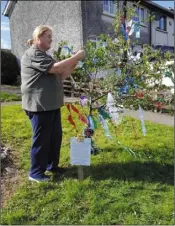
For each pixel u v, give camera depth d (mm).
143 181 4055
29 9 21109
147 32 20328
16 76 21203
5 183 4004
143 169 4379
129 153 4832
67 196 3621
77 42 17562
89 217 3314
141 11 18938
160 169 4410
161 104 4777
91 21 17438
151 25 20406
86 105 4602
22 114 7914
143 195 3723
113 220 3273
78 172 4031
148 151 5004
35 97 3859
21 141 5562
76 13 17531
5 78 20766
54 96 3916
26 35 21703
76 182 3934
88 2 17422
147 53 4480
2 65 20656
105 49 4438
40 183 3891
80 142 3914
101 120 4539
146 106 4711
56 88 3936
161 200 3641
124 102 4496
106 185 3912
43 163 4031
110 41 4500
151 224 3219
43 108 3854
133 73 4449
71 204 3516
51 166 4270
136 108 4660
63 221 3264
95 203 3498
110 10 18359
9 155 4801
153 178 4172
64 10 18219
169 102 4895
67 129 6395
